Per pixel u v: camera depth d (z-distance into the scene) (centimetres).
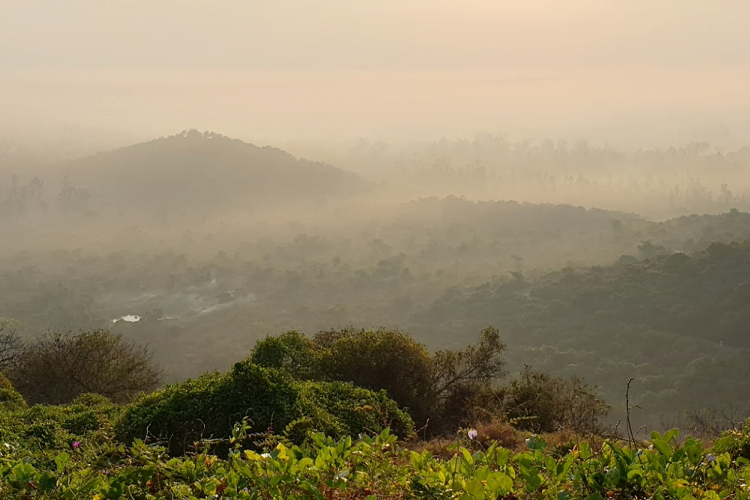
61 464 423
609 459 387
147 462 412
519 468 388
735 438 476
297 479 371
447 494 358
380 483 381
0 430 990
